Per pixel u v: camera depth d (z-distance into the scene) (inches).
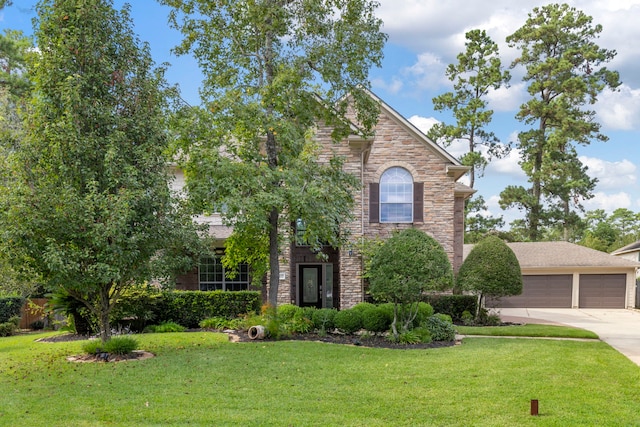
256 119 487.5
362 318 530.9
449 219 785.6
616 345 492.7
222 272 786.2
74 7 382.3
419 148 794.8
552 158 1444.4
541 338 548.1
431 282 478.0
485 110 1412.4
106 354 390.9
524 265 1008.9
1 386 305.3
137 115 404.8
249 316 575.5
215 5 514.3
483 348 454.9
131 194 367.9
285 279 709.3
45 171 384.8
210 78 533.0
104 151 383.6
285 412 249.4
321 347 446.6
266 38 523.8
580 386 302.8
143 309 585.0
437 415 245.3
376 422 234.5
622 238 2194.9
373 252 659.4
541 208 1443.2
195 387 299.4
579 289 1007.0
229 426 228.4
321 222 490.0
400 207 792.9
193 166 487.8
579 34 1418.6
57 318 780.6
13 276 548.1
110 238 380.2
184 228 423.2
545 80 1453.0
